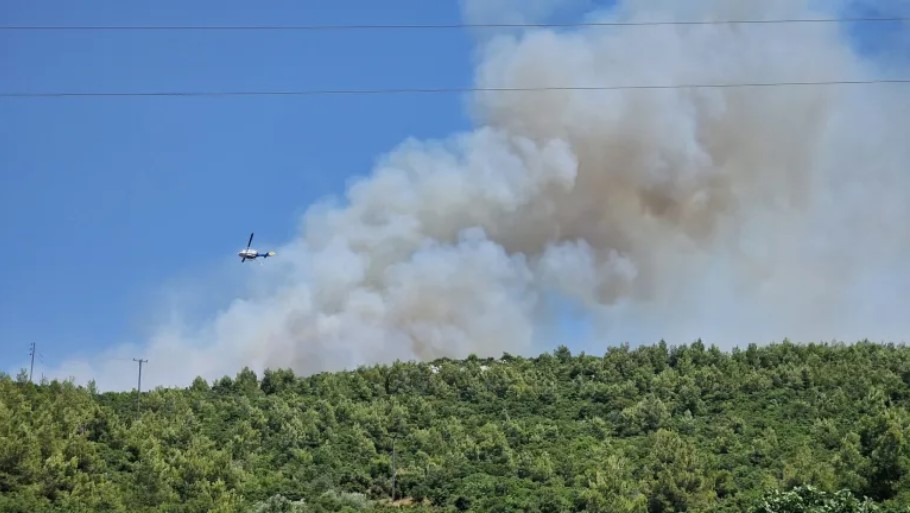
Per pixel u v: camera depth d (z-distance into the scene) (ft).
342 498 336.08
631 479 335.67
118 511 289.53
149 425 381.60
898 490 273.33
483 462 377.71
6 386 379.35
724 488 322.14
